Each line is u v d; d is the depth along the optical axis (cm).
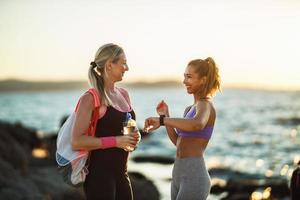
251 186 1500
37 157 1931
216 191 1502
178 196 465
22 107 13062
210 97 476
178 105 13888
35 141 2589
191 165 464
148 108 11888
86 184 455
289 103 14050
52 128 5772
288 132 4659
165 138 4288
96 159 451
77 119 445
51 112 10325
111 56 457
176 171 473
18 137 2577
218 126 5781
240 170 2066
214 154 3017
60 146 450
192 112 473
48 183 1353
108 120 452
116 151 453
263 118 7150
